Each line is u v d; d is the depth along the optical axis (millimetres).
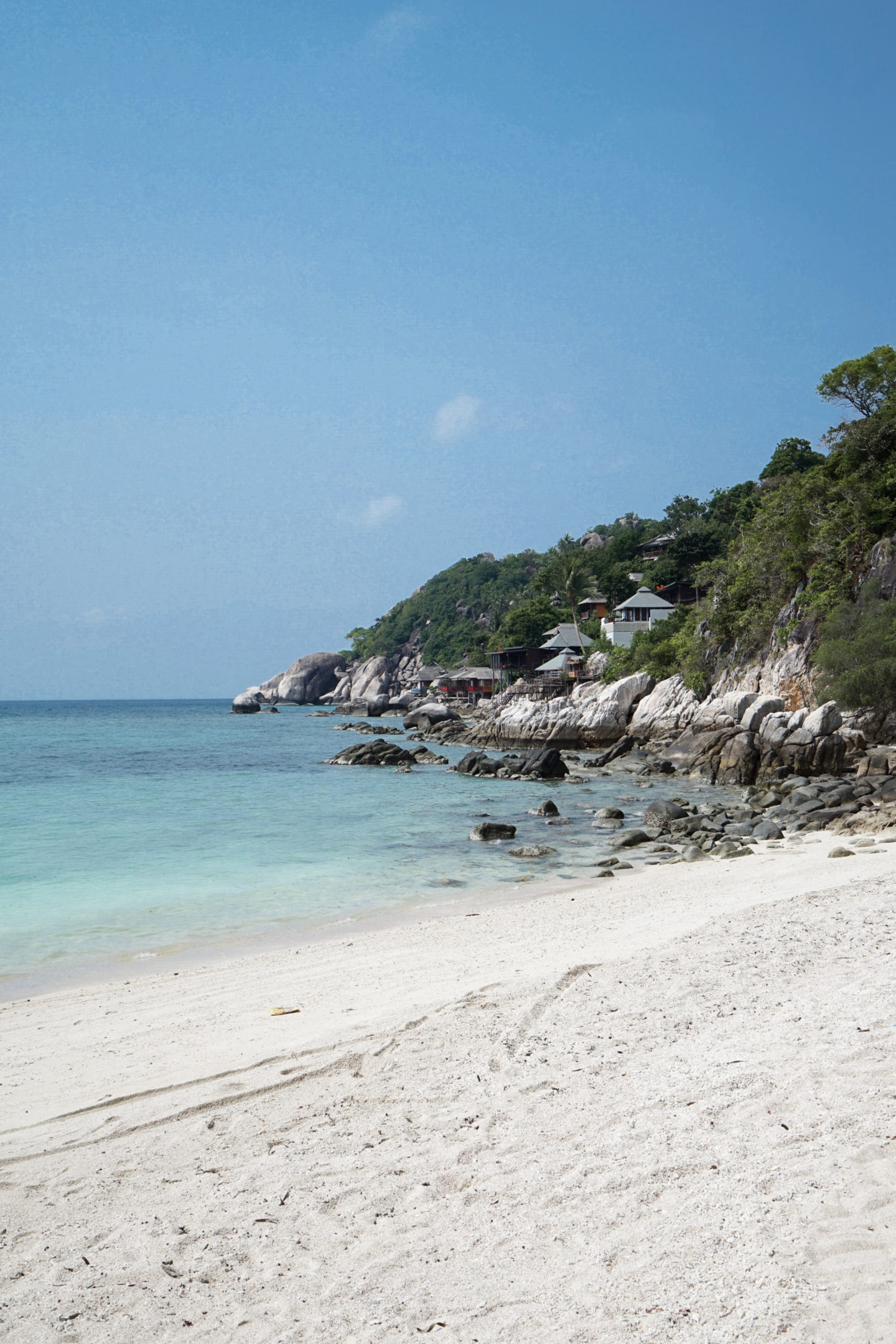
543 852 21797
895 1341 3262
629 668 68125
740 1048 6445
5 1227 5035
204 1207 5082
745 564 53531
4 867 20625
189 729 96750
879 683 34812
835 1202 4219
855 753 35625
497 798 34438
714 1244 4043
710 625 54469
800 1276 3715
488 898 16984
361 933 14352
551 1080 6363
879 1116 5012
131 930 14969
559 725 55531
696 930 11195
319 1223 4762
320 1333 3826
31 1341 3908
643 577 101562
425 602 183125
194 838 24844
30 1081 7809
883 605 38000
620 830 26125
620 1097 5891
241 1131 6160
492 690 109875
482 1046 7301
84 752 60844
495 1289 3980
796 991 7824
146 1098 7039
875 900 12141
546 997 8484
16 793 35844
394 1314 3900
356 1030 8172
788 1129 5027
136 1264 4512
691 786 37688
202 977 11789
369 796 35000
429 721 81250
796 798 27609
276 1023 9148
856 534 44188
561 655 89938
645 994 8242
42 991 11516
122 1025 9594
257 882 18828
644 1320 3604
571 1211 4547
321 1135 5926
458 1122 5855
